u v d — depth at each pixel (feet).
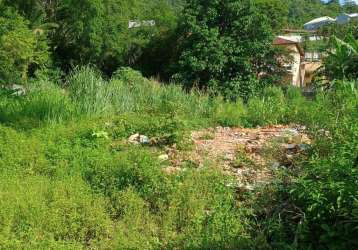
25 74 69.62
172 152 21.80
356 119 18.58
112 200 16.34
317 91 43.27
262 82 69.92
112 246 13.96
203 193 16.62
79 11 84.48
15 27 72.64
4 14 75.10
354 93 27.32
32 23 83.76
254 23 69.36
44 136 24.04
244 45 67.97
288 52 74.84
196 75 67.56
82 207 15.34
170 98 37.50
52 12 88.99
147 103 36.60
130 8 91.25
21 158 20.16
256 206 15.65
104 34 85.51
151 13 92.07
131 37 86.63
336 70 45.75
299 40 113.60
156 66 84.89
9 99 33.76
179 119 25.75
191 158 20.81
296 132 25.90
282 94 50.01
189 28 69.15
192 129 28.14
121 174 17.69
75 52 88.48
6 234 13.76
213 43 66.69
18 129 25.70
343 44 45.62
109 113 32.14
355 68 44.88
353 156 13.71
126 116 29.84
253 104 35.01
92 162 19.38
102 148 22.50
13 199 15.52
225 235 14.01
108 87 34.73
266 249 13.39
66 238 14.30
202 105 36.35
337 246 12.70
